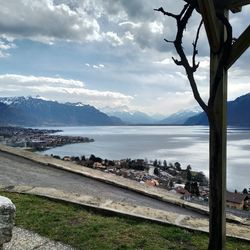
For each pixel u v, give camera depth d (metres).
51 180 9.98
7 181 9.20
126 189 10.14
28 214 6.44
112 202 7.55
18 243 5.27
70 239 5.56
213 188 5.27
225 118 5.29
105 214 7.00
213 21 4.88
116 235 5.87
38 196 7.68
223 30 5.07
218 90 5.23
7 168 10.90
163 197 9.50
